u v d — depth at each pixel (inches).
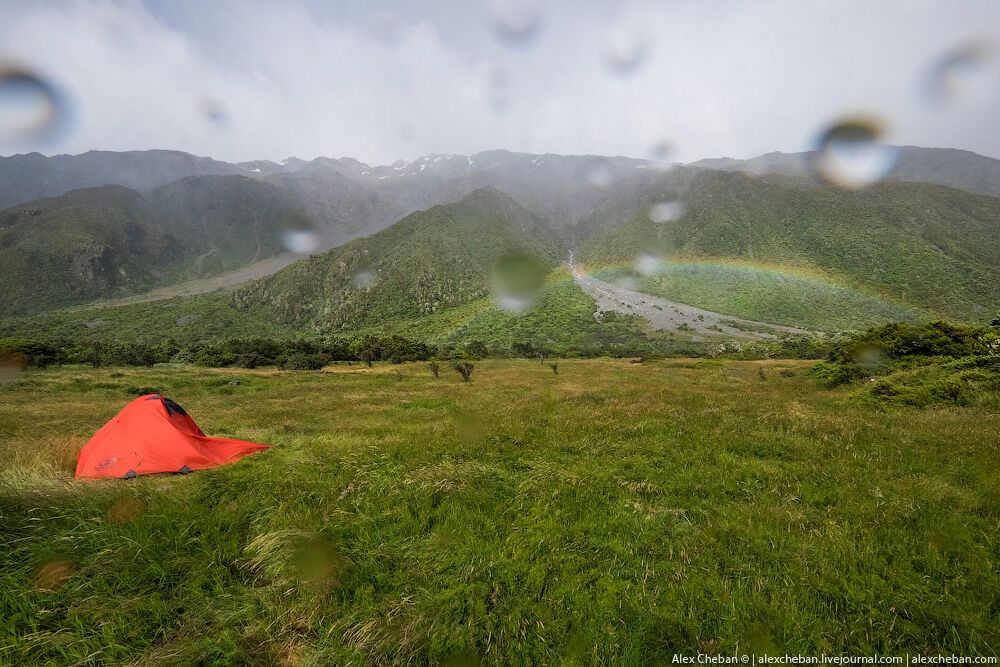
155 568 133.7
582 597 123.1
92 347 2507.4
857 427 308.0
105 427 264.7
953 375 468.8
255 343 2571.4
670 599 121.3
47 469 222.2
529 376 1083.9
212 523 163.9
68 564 135.0
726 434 299.7
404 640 107.6
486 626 112.7
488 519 169.3
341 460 246.5
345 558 141.9
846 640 108.3
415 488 196.4
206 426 409.1
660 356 2319.1
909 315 6737.2
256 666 105.8
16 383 986.1
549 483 204.2
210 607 121.6
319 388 899.4
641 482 205.6
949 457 234.1
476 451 269.4
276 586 129.9
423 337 5871.1
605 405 442.9
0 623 112.3
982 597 117.6
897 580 126.0
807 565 133.6
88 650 107.0
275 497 187.5
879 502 176.4
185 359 2352.4
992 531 150.3
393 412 486.6
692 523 165.3
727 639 107.9
